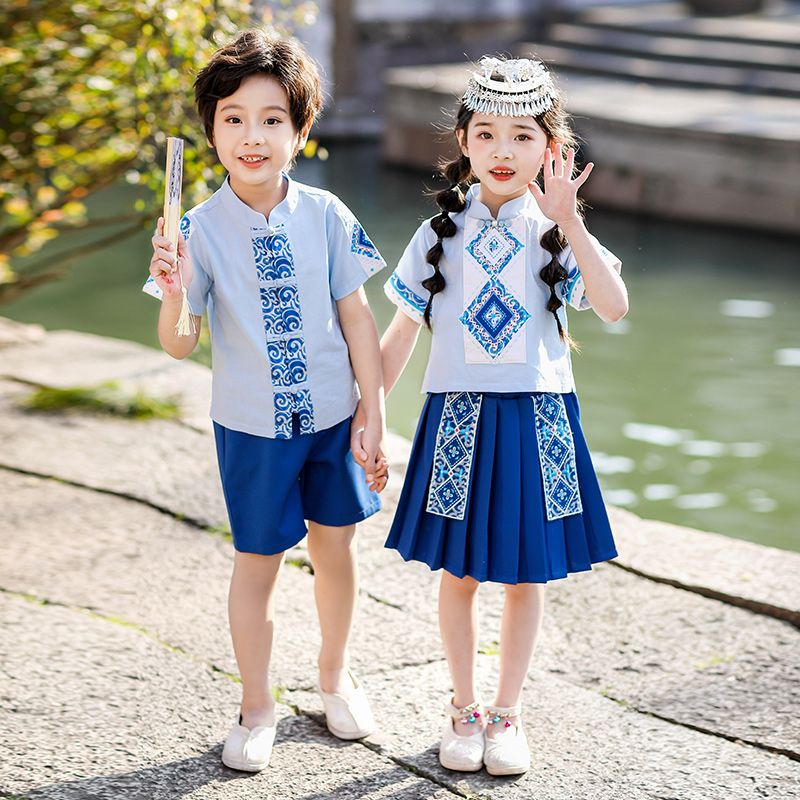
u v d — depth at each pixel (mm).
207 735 2734
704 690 2941
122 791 2510
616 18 18922
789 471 6168
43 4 5199
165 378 5395
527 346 2543
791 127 11922
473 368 2555
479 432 2559
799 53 15664
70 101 5520
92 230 10977
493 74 2508
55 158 5688
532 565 2531
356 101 17094
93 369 5496
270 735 2645
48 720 2762
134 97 5066
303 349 2529
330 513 2623
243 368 2529
